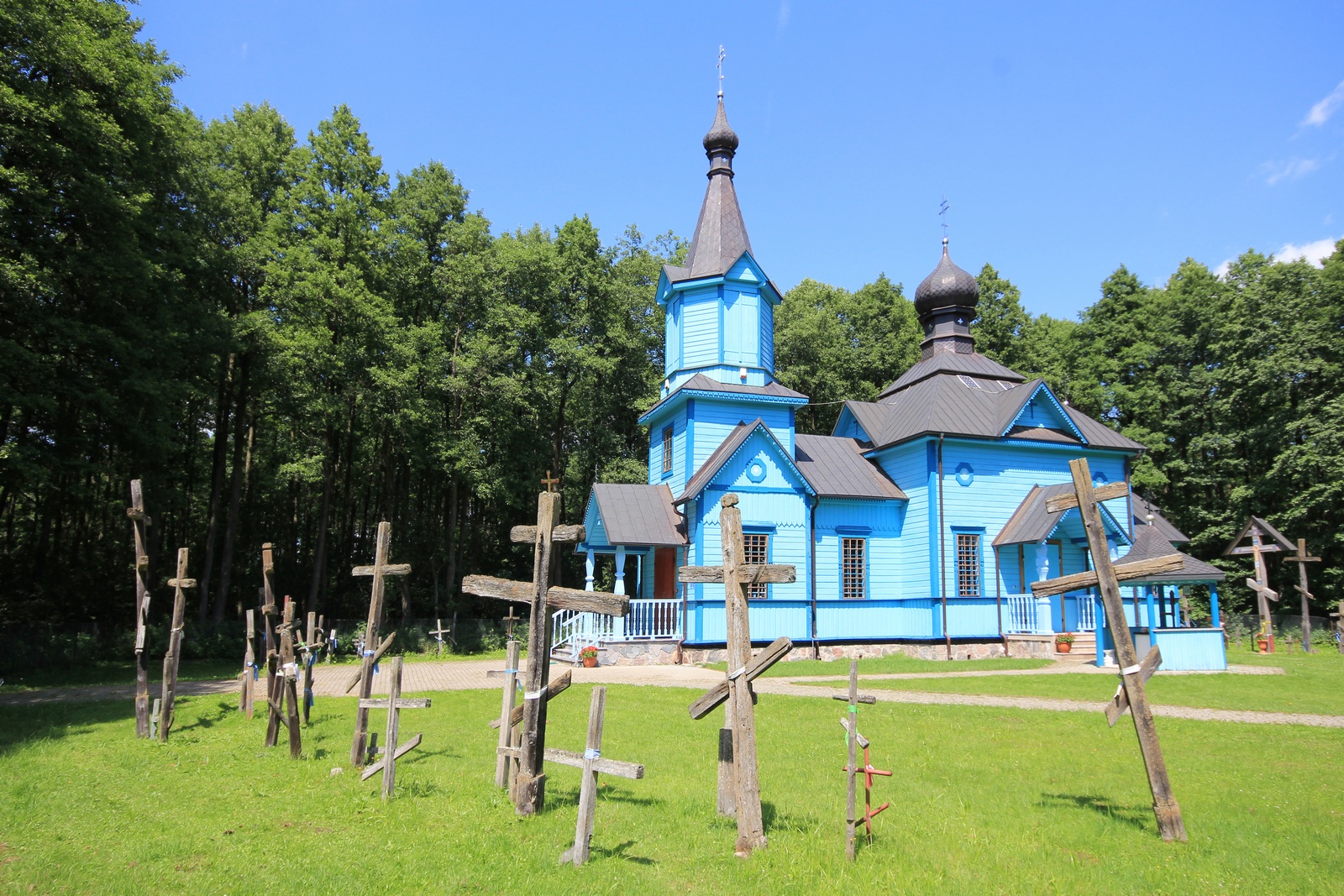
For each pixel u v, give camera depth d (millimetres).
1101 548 8078
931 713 14227
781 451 25859
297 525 41750
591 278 38875
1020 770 10086
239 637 28906
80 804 8352
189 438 36094
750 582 7145
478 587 8227
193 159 28250
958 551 26984
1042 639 25531
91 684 21109
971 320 33406
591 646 23688
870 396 45750
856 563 27562
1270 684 18266
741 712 6961
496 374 35344
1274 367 35312
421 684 19719
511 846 6914
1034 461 28625
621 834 7289
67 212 22844
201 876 6254
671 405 27969
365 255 32812
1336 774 9891
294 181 34469
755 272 28328
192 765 10242
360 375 32156
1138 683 7730
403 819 7719
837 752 11016
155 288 25016
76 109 21578
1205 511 39312
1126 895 6047
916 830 7590
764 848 6812
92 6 23812
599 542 29219
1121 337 43062
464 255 35875
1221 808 8422
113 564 34375
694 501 25094
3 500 29766
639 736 12117
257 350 31141
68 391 22203
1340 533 33719
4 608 26219
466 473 34438
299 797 8586
